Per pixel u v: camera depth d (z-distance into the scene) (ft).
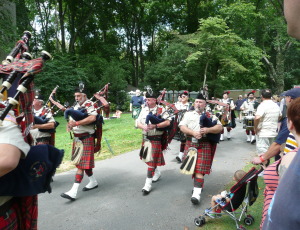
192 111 12.64
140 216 10.75
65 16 89.10
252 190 9.25
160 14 86.58
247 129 24.40
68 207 11.75
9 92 4.77
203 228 9.61
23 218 5.00
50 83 53.67
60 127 38.91
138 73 98.68
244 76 64.59
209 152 11.93
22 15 57.47
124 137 27.09
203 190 13.33
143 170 16.83
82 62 71.00
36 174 4.79
